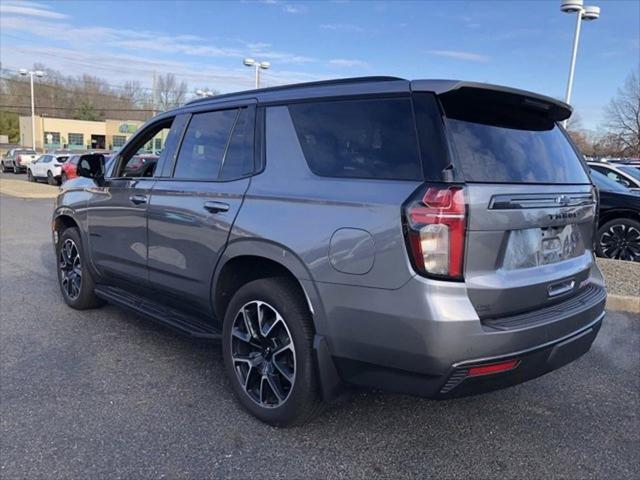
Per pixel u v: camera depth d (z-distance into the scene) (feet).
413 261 8.70
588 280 11.77
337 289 9.53
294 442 10.53
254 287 11.07
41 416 11.30
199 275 12.47
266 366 11.11
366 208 9.28
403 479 9.46
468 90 9.49
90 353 14.79
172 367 13.96
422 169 9.04
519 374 9.36
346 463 9.89
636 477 9.70
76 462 9.70
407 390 9.14
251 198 11.25
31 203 59.21
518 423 11.56
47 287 21.80
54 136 241.96
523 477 9.62
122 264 15.39
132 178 15.05
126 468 9.55
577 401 12.72
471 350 8.66
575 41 49.80
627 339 17.19
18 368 13.71
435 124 9.18
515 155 10.07
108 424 11.03
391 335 8.96
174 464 9.71
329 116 10.66
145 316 14.51
